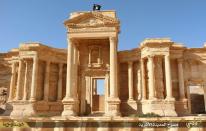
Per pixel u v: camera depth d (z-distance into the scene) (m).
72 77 40.50
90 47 47.03
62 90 48.44
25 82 45.31
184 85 44.28
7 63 50.47
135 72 46.84
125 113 43.50
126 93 46.94
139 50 45.44
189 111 43.25
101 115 40.69
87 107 45.09
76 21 42.28
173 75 44.38
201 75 44.47
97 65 46.12
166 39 42.19
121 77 48.00
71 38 41.91
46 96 45.69
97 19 42.09
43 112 44.66
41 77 46.97
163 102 39.72
